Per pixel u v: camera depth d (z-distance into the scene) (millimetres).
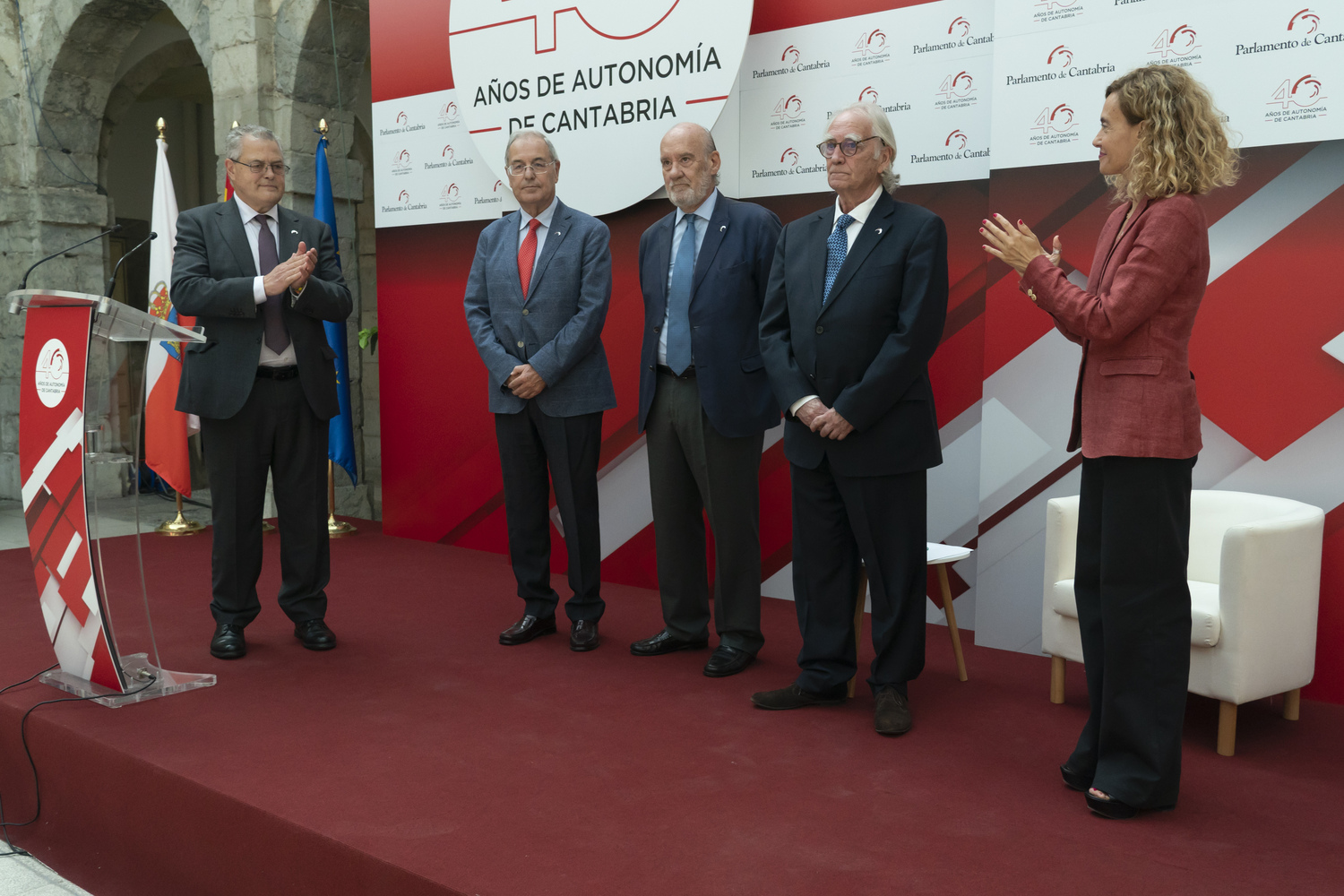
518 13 4312
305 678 2984
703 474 3029
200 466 8531
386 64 4922
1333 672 2844
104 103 7023
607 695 2836
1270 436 2910
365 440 7664
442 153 4797
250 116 5707
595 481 3309
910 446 2510
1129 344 1975
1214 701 2838
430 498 5113
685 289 3021
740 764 2340
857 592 2750
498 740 2488
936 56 3465
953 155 3475
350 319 6371
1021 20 3148
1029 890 1766
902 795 2172
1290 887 1783
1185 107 1901
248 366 3059
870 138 2490
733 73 3775
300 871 2006
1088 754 2170
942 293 2477
